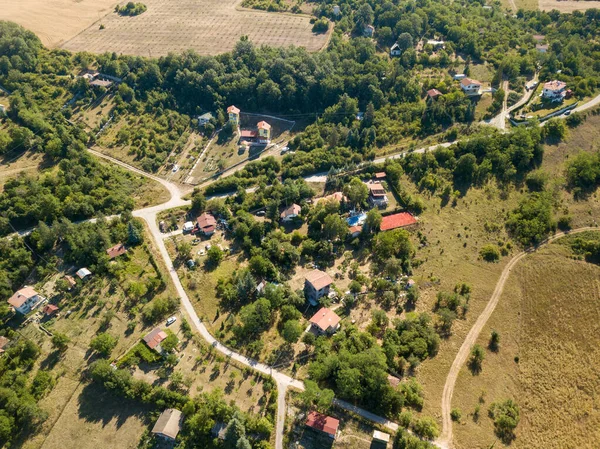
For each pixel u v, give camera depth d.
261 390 109.81
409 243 149.00
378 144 196.62
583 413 109.00
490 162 178.88
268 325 127.19
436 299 136.12
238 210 164.25
